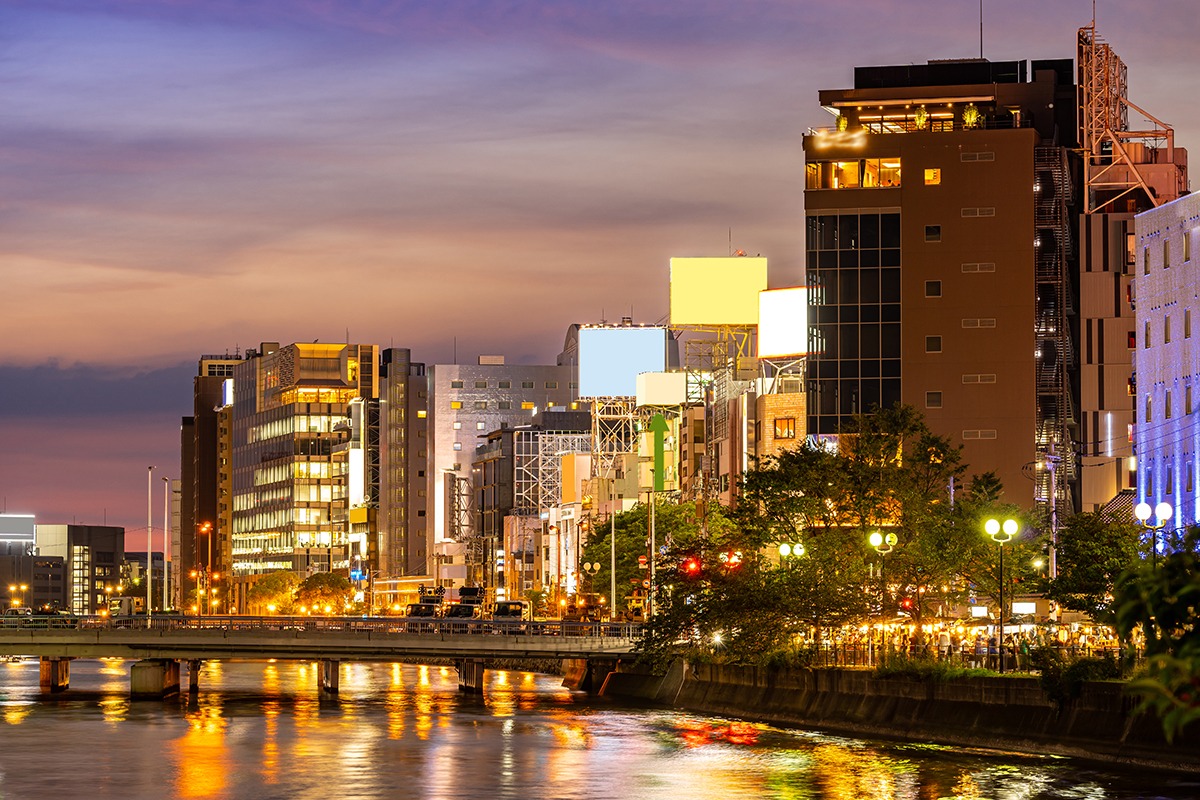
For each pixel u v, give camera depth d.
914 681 101.50
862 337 187.50
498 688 174.62
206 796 83.69
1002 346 185.25
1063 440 188.25
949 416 185.25
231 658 151.50
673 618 132.38
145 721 125.12
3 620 156.50
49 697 154.75
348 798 82.62
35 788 86.69
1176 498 151.38
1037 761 88.19
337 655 148.75
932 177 187.12
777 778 86.31
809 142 189.50
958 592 119.50
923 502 122.06
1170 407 153.12
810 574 118.62
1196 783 78.69
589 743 105.69
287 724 122.19
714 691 129.25
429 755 100.06
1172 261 153.12
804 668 114.94
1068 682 88.38
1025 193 185.88
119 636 150.62
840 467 124.19
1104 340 191.00
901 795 78.81
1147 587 22.59
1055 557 117.06
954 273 186.12
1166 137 199.75
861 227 188.00
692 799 80.44
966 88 193.25
